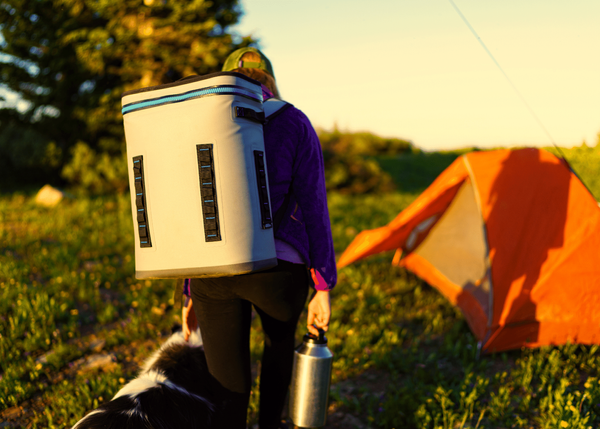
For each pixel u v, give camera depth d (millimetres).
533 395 2656
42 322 3492
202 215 1352
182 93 1368
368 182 14906
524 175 3449
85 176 11523
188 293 1937
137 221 1443
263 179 1432
